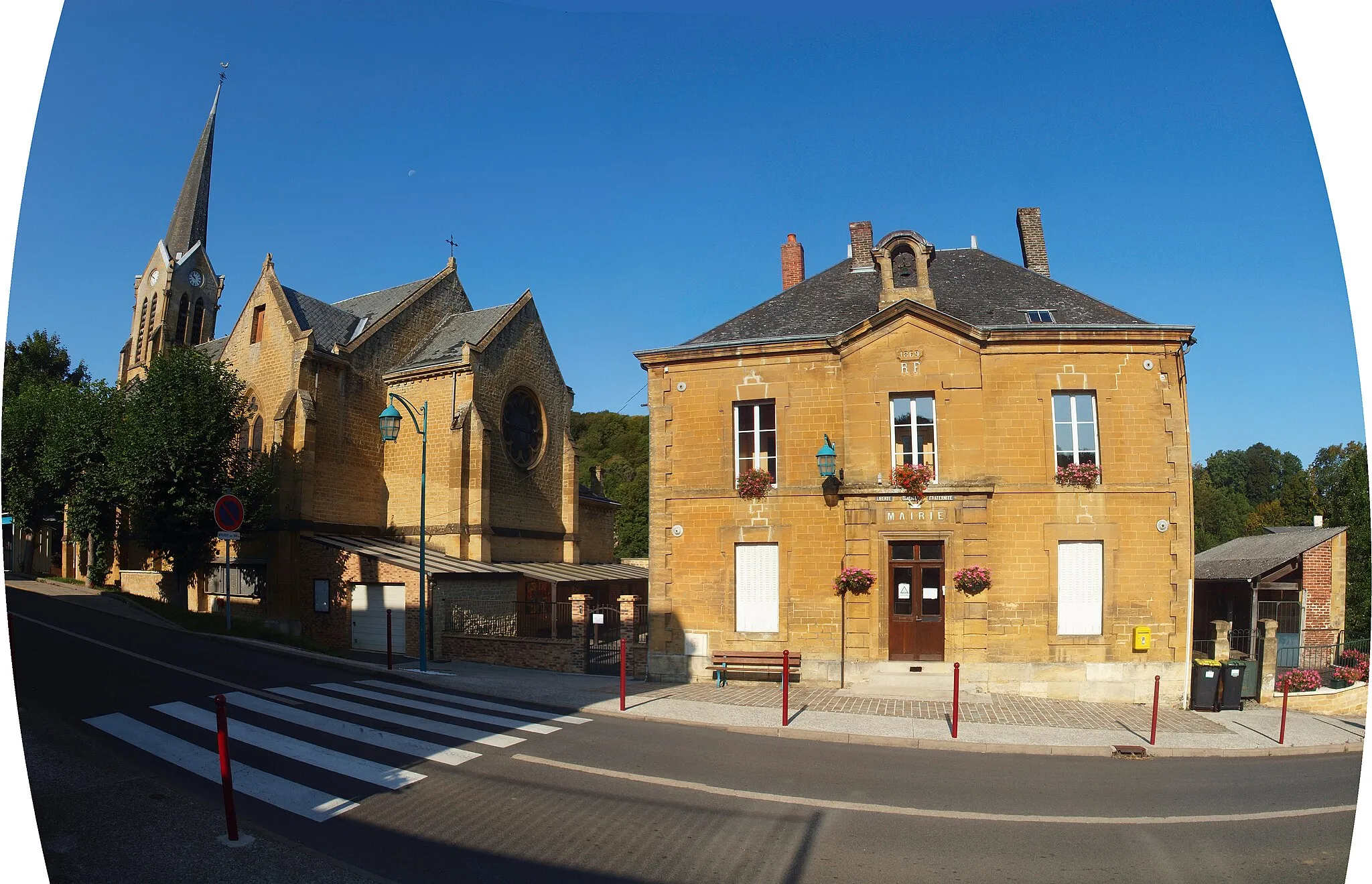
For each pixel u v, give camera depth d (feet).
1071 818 29.71
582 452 240.53
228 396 92.99
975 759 39.29
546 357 117.80
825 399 61.72
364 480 104.53
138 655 58.23
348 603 87.51
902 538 58.95
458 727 42.06
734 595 62.13
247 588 97.14
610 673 65.98
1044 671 56.59
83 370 164.04
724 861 25.03
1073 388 58.44
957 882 23.85
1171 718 50.29
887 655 58.65
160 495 87.76
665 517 63.87
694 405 64.39
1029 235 77.71
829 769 36.14
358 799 29.73
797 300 71.05
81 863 23.22
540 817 28.53
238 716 41.57
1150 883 24.03
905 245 63.57
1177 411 57.82
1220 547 118.83
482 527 99.50
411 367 105.50
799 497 61.36
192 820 26.78
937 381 59.36
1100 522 57.36
